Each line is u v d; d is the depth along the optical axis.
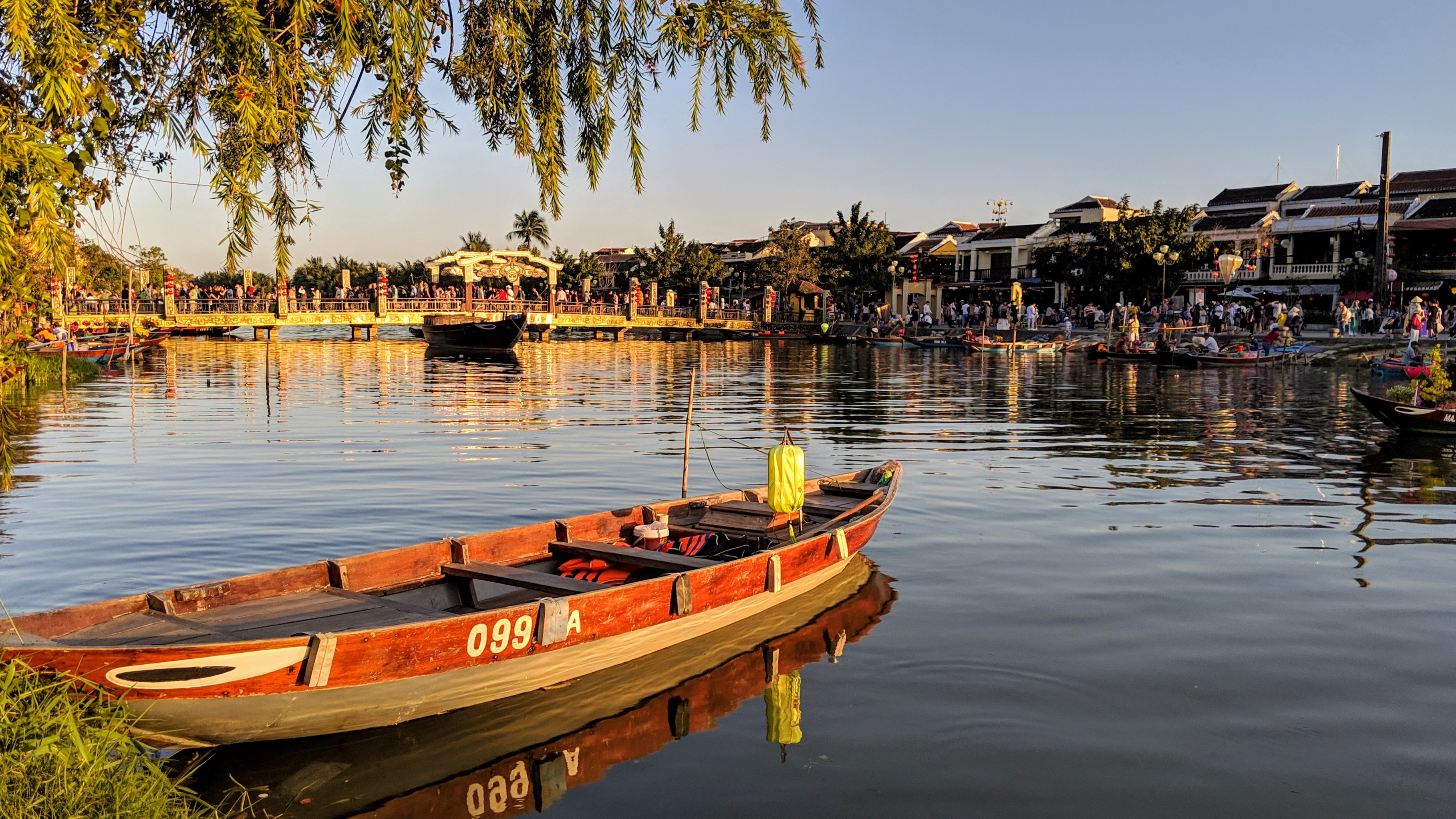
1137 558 9.71
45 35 4.02
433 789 5.25
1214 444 17.78
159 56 4.60
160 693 4.94
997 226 72.56
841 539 8.55
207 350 43.56
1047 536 10.58
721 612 7.32
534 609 6.00
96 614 5.59
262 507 11.56
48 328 27.33
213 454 15.31
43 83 3.96
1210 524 11.18
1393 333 38.66
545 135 5.38
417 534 10.41
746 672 6.80
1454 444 17.83
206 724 5.19
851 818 4.91
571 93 5.53
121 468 14.02
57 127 4.29
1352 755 5.56
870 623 7.78
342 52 4.57
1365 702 6.27
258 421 19.62
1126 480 13.96
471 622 5.70
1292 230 48.91
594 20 5.51
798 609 8.12
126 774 4.50
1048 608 8.15
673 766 5.50
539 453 15.80
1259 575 9.09
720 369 36.78
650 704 6.30
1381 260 39.78
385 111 5.19
